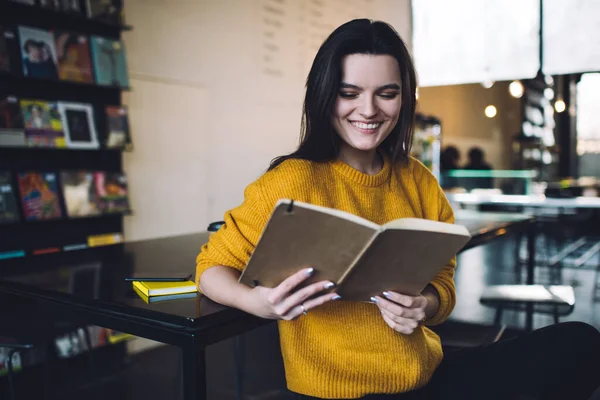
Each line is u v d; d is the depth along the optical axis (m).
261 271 0.95
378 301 1.04
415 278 1.01
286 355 1.16
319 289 0.95
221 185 4.59
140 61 3.87
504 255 6.50
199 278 1.17
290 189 1.11
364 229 0.85
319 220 0.85
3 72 2.86
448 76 6.34
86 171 3.40
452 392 1.24
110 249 1.98
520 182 7.56
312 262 0.92
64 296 1.31
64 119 3.22
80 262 1.72
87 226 3.53
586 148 11.98
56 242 3.37
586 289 4.90
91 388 2.74
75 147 3.26
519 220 2.76
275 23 4.98
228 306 1.16
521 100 12.83
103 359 3.20
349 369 1.11
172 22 4.09
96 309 1.24
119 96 3.60
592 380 1.30
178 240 2.20
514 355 1.30
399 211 1.22
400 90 1.16
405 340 1.14
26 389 2.69
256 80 4.84
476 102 12.41
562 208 7.27
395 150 1.27
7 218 2.95
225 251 1.13
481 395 1.22
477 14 6.12
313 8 5.34
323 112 1.15
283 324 1.16
